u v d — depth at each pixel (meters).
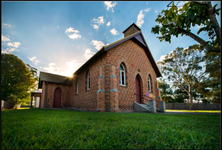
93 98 11.75
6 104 17.25
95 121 4.23
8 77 20.97
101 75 10.53
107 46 10.23
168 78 26.97
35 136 2.58
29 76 24.17
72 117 5.27
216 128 3.44
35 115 6.21
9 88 21.02
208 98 26.67
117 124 3.74
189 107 24.50
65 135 2.61
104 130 2.96
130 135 2.66
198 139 2.47
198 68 23.31
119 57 11.76
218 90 22.69
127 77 12.03
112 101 9.87
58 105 18.56
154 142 2.27
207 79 23.06
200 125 3.86
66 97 19.05
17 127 3.31
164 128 3.27
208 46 3.79
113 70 10.55
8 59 21.02
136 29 15.87
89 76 13.90
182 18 3.95
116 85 10.39
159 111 11.66
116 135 2.60
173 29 4.39
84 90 13.78
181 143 2.29
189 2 3.85
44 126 3.30
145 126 3.40
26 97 28.19
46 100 17.52
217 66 20.81
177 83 26.84
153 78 16.55
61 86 18.97
